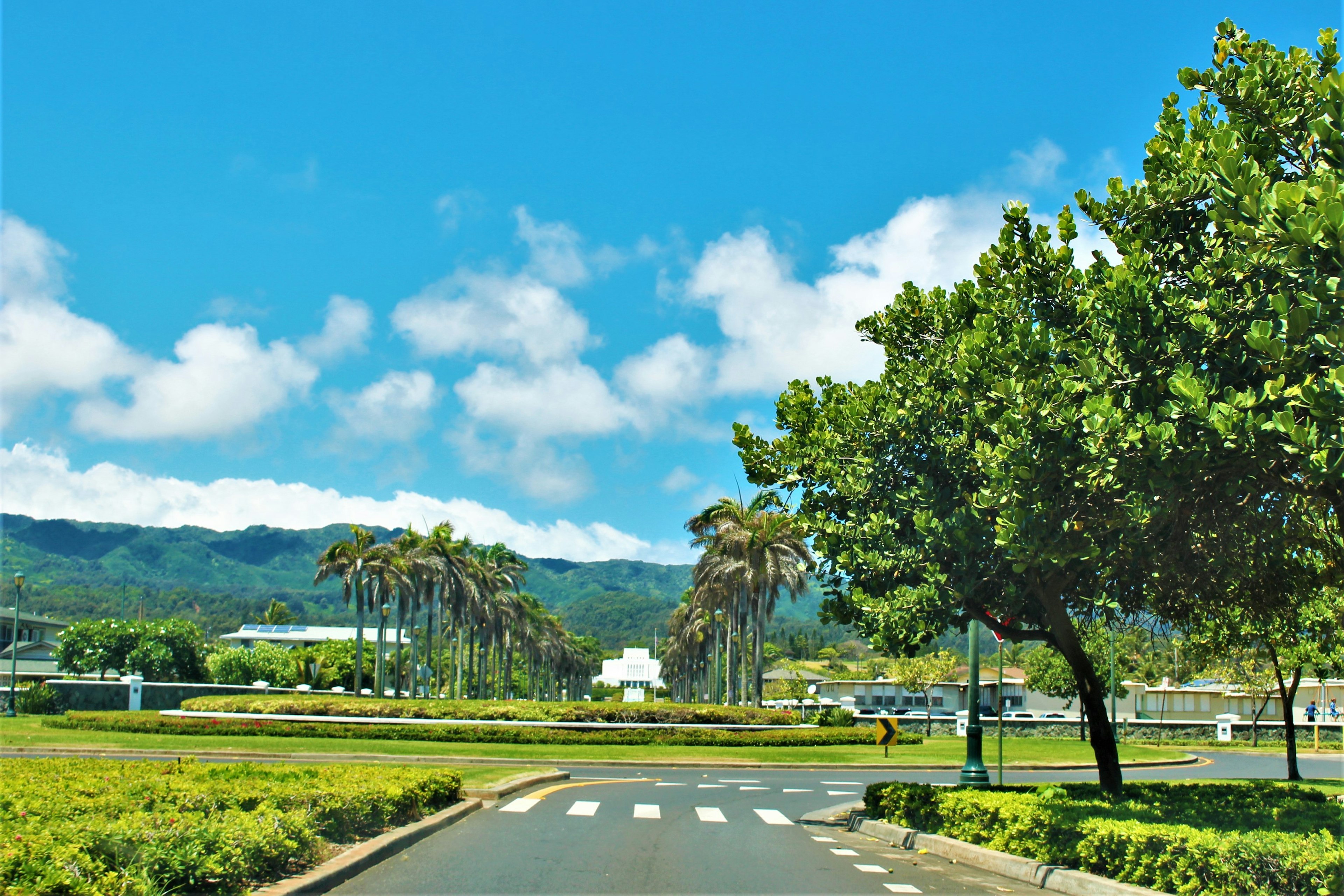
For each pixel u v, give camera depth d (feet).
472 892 31.96
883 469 52.26
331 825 37.91
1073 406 40.34
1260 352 35.32
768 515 183.83
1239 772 118.21
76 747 101.19
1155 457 36.24
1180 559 48.55
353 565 246.47
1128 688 259.39
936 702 343.05
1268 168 39.04
